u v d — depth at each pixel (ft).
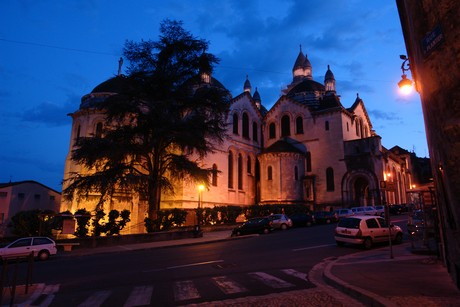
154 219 94.58
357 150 156.35
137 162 99.81
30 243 66.54
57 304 29.25
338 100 174.60
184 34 102.68
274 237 83.15
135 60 99.81
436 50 19.03
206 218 118.62
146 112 97.60
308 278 36.91
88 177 86.69
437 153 21.40
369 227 60.34
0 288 26.71
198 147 96.12
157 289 33.45
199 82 105.91
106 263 54.19
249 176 167.53
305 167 168.86
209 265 47.37
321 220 120.78
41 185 175.94
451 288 27.68
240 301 27.45
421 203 56.95
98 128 130.82
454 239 20.99
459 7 17.34
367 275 34.47
